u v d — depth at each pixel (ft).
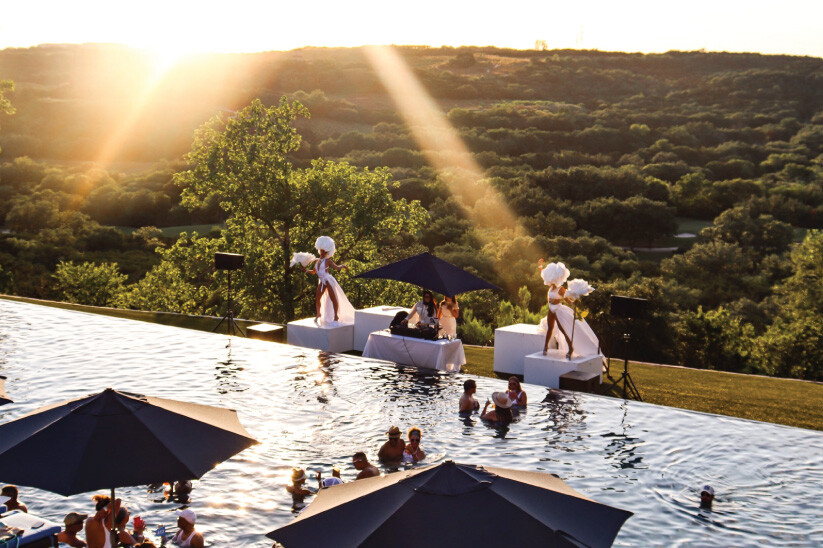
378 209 117.91
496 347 56.80
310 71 535.19
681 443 39.70
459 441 38.81
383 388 48.16
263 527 28.68
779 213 299.38
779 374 137.18
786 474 35.81
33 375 49.75
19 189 340.59
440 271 55.93
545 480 19.90
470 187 322.34
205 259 115.55
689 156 383.04
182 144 406.62
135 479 19.81
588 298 164.76
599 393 51.57
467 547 16.46
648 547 27.91
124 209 318.65
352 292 114.52
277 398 45.52
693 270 251.19
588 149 405.39
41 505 29.96
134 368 52.16
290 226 115.65
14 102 424.87
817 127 402.52
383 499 18.20
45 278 192.54
